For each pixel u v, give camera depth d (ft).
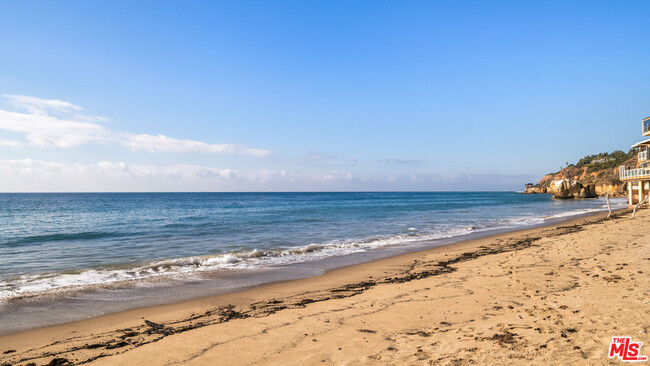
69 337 20.56
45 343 19.71
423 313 21.76
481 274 32.83
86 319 23.82
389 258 46.29
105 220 106.32
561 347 14.51
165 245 57.93
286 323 20.99
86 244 59.57
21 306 26.66
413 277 34.01
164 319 23.54
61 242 62.28
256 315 23.31
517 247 50.44
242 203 243.40
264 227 84.12
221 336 19.17
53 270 39.42
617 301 20.38
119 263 43.52
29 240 64.95
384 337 17.87
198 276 36.55
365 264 42.50
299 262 44.01
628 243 44.57
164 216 119.44
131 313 25.00
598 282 25.89
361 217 113.29
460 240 62.44
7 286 32.45
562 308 20.29
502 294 25.21
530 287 26.53
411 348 16.02
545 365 13.01
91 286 32.45
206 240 63.46
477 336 16.80
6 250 53.88
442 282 30.48
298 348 16.92
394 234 71.67
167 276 36.55
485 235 68.85
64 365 16.51
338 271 38.86
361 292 28.81
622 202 240.12
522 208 169.89
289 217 112.78
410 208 169.89
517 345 15.16
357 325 20.02
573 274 29.78
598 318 17.80
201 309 25.70
